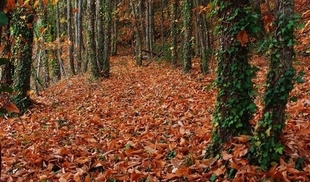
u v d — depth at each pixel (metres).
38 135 7.12
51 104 10.77
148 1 21.86
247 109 4.43
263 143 4.14
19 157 5.82
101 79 15.13
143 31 24.39
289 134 5.02
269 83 4.13
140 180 4.51
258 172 4.02
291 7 3.93
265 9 15.48
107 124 7.73
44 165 5.39
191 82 11.78
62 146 6.32
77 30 19.50
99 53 15.48
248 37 4.36
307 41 12.64
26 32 9.27
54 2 4.06
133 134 6.74
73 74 19.31
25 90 9.77
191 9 14.25
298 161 4.18
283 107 4.10
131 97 10.87
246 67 4.45
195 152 5.05
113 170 4.77
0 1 1.72
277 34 4.00
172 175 4.35
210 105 7.89
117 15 25.05
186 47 14.32
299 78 3.99
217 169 4.23
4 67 9.13
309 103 6.55
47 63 18.41
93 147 6.10
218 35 4.59
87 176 4.64
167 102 9.05
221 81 4.55
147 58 22.36
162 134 6.43
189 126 6.41
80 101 11.09
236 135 4.50
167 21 27.62
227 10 4.39
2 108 2.02
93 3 15.31
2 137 7.21
